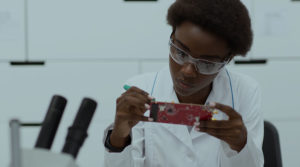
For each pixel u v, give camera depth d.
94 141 2.54
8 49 2.43
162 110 1.00
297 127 2.67
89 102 0.70
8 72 2.46
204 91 1.25
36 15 2.43
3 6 2.39
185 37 0.99
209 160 1.25
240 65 2.59
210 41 0.98
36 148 0.62
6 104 2.48
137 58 2.53
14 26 2.42
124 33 2.50
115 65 2.52
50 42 2.46
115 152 1.08
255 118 1.28
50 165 0.56
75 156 0.66
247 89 1.31
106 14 2.47
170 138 1.25
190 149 1.23
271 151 1.48
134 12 2.49
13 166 0.52
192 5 0.99
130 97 0.99
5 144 2.49
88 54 2.49
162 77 1.32
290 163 2.68
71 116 2.52
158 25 2.51
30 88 2.49
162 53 2.54
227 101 1.28
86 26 2.47
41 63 2.48
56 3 2.43
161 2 2.49
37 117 2.51
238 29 1.00
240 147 1.08
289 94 2.65
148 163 1.25
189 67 1.02
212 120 1.00
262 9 2.55
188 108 0.99
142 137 1.27
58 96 0.71
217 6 0.98
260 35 2.57
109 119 2.55
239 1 1.04
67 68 2.49
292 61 2.62
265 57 2.60
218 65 1.03
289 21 2.58
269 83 2.63
